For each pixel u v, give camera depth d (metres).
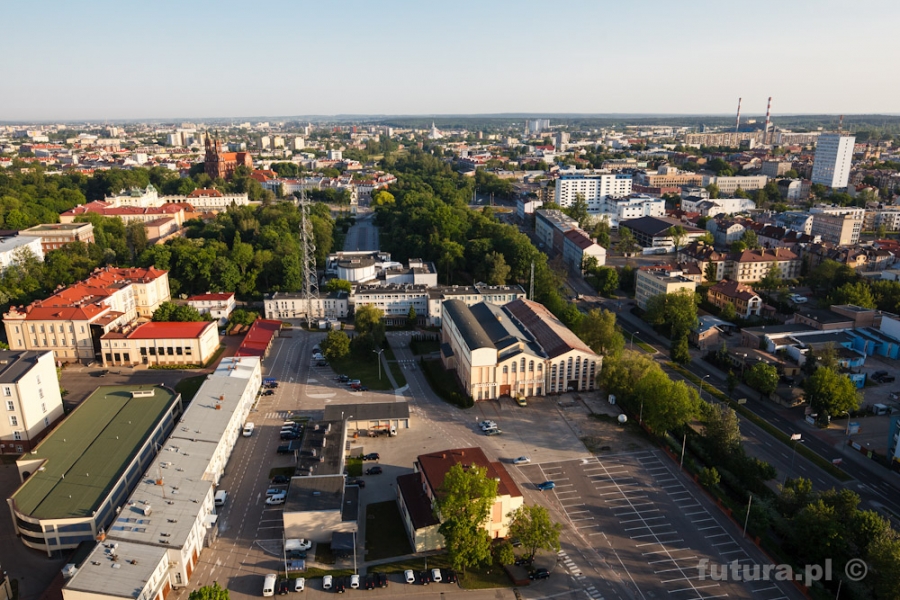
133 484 152.00
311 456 161.75
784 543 139.00
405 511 144.62
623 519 147.12
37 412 178.12
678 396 177.25
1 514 147.00
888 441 172.88
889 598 115.75
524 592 124.69
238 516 146.62
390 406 192.75
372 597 122.56
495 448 178.12
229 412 177.75
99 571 115.69
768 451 177.88
